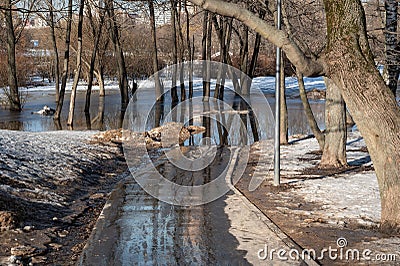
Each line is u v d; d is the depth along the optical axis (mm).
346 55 7816
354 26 7922
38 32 63688
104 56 46812
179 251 7484
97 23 40469
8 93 40281
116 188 12109
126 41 50156
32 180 11555
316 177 12758
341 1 7977
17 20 44938
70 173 13164
